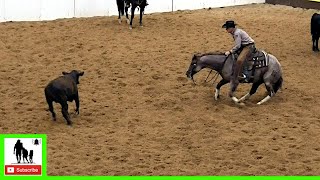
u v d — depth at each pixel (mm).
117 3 19625
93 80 13492
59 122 10867
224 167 8922
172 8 22938
